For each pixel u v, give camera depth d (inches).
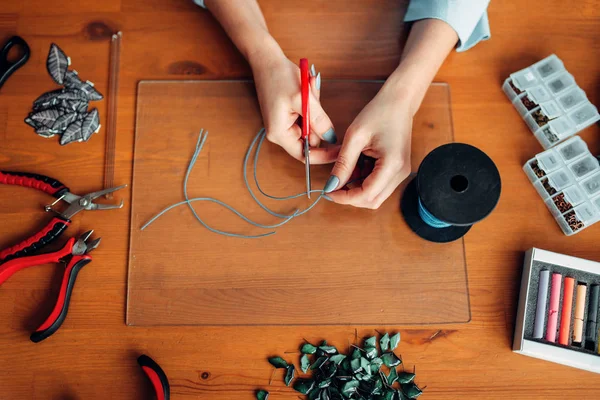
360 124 28.5
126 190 31.3
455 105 33.0
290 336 29.2
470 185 25.3
